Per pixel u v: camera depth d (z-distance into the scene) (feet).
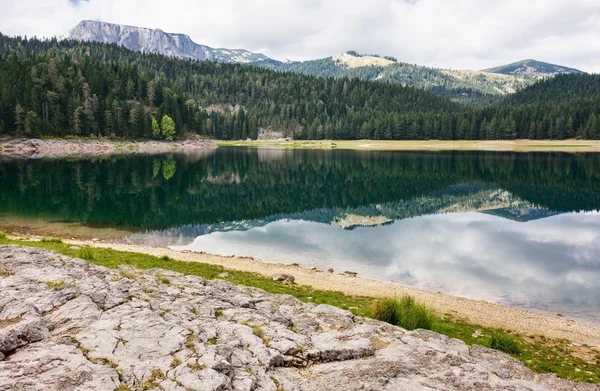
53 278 43.70
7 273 44.73
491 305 71.05
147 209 161.99
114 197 183.11
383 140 635.66
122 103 477.36
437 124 610.24
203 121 622.54
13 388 23.22
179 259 88.94
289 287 70.90
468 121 597.11
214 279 63.21
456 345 42.06
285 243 117.08
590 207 180.24
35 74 442.91
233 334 35.09
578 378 42.98
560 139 545.85
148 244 111.45
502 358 41.39
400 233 132.26
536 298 77.25
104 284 43.45
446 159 396.98
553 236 130.11
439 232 134.41
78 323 32.96
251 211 167.43
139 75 578.25
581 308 72.84
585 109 561.84
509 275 90.43
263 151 518.37
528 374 38.58
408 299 52.75
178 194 200.64
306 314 44.96
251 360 30.60
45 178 226.79
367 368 32.27
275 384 28.22
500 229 139.95
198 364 27.96
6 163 290.35
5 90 385.09
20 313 32.94
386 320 49.62
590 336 59.06
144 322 33.96
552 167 318.65
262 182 249.14
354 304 63.36
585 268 96.02
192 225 138.92
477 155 437.99
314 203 187.62
